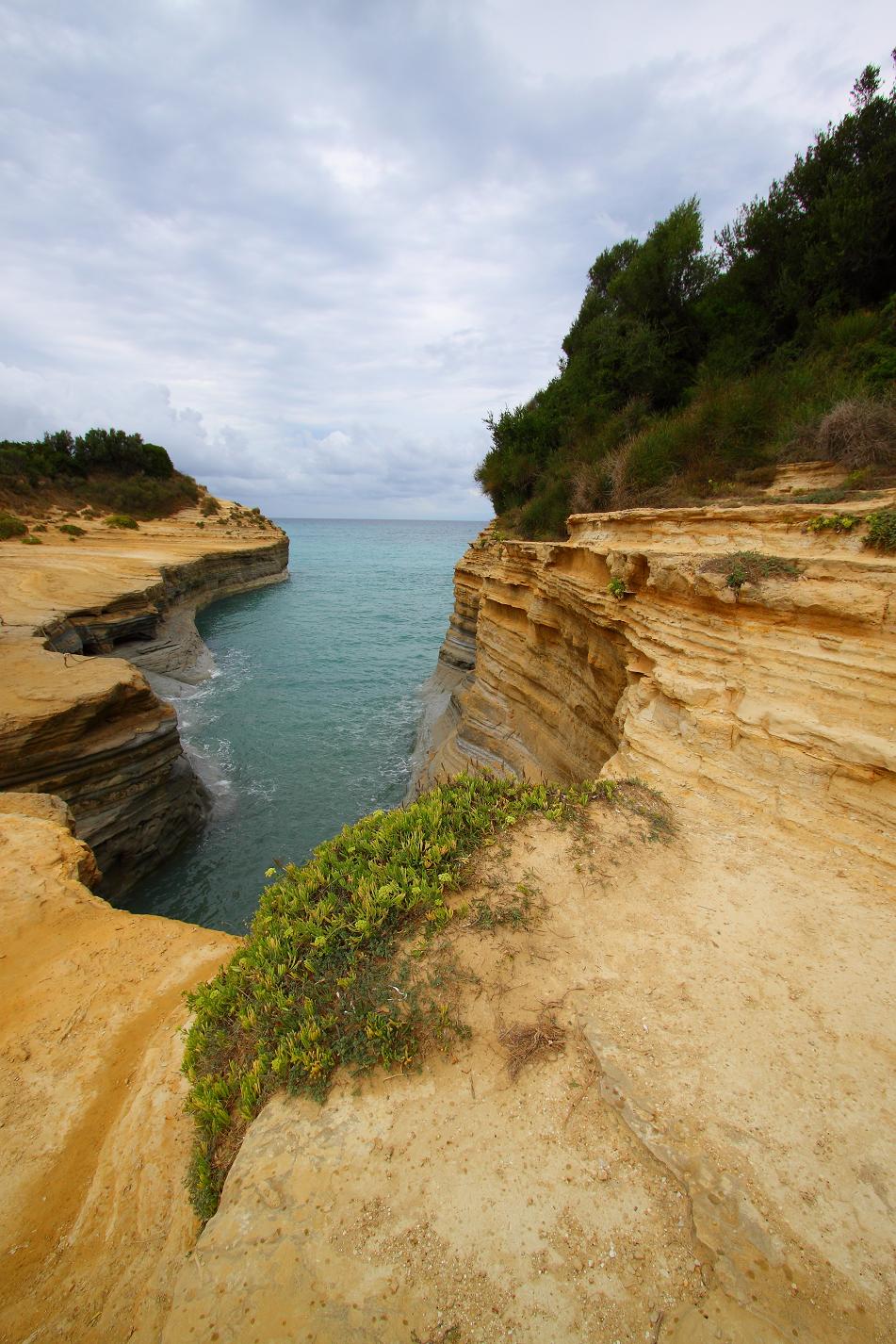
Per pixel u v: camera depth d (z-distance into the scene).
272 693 25.03
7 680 13.02
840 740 5.18
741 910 4.46
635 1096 3.10
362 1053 3.48
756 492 9.32
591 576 10.24
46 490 49.25
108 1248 3.37
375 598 51.75
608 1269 2.49
